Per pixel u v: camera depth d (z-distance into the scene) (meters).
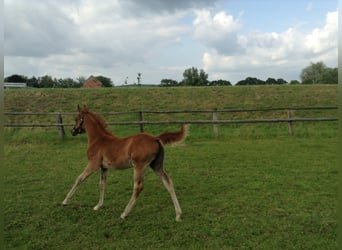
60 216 5.30
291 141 11.73
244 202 5.81
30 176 7.76
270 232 4.61
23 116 16.30
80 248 4.28
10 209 5.62
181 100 18.75
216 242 4.35
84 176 5.56
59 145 11.73
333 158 9.08
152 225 4.91
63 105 18.02
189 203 5.83
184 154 9.92
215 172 7.90
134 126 14.72
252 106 17.83
